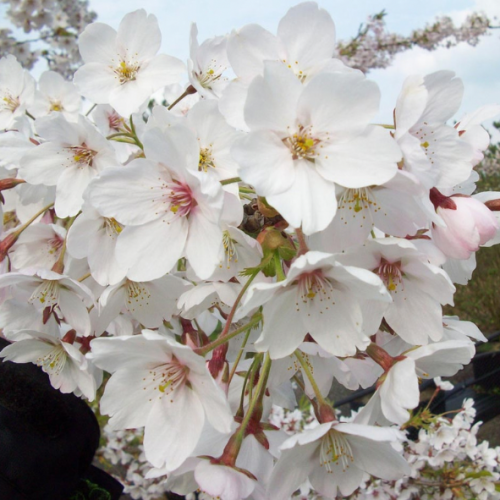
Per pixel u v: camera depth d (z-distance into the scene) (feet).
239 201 0.57
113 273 0.61
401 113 0.50
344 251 0.53
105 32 0.67
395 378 0.54
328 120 0.51
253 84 0.49
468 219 0.56
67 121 0.64
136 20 0.67
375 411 0.57
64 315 0.66
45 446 0.70
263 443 0.57
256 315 0.55
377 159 0.49
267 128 0.50
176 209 0.55
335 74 0.49
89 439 0.75
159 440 0.52
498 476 0.98
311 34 0.57
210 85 0.69
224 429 0.49
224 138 0.63
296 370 0.65
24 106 0.80
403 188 0.51
